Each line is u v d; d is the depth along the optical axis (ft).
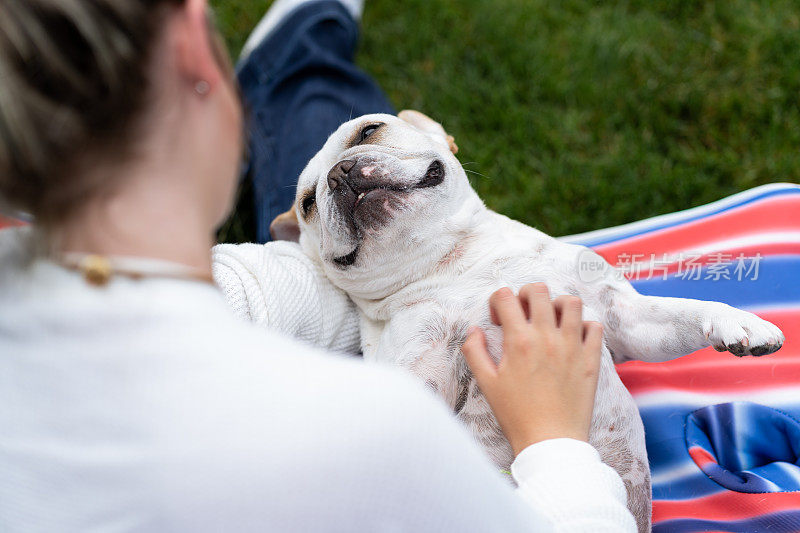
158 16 2.40
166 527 2.29
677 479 6.89
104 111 2.32
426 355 6.07
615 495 3.68
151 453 2.29
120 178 2.47
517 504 2.94
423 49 13.53
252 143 9.95
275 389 2.34
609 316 6.56
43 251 2.52
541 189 11.64
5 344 2.51
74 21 2.19
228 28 13.58
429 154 6.45
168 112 2.50
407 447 2.39
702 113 12.19
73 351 2.41
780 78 12.28
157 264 2.50
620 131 12.28
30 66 2.22
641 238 8.61
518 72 13.02
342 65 10.04
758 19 13.00
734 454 7.00
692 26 13.24
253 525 2.28
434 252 6.42
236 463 2.26
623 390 6.05
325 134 9.14
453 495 2.51
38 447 2.41
